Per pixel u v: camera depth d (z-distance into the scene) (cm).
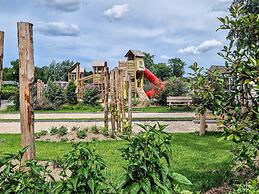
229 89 441
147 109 3169
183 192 452
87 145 317
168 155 305
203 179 684
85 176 283
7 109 3167
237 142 421
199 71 443
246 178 586
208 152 1033
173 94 3600
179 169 802
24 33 636
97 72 3800
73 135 1338
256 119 412
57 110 3186
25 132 636
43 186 297
